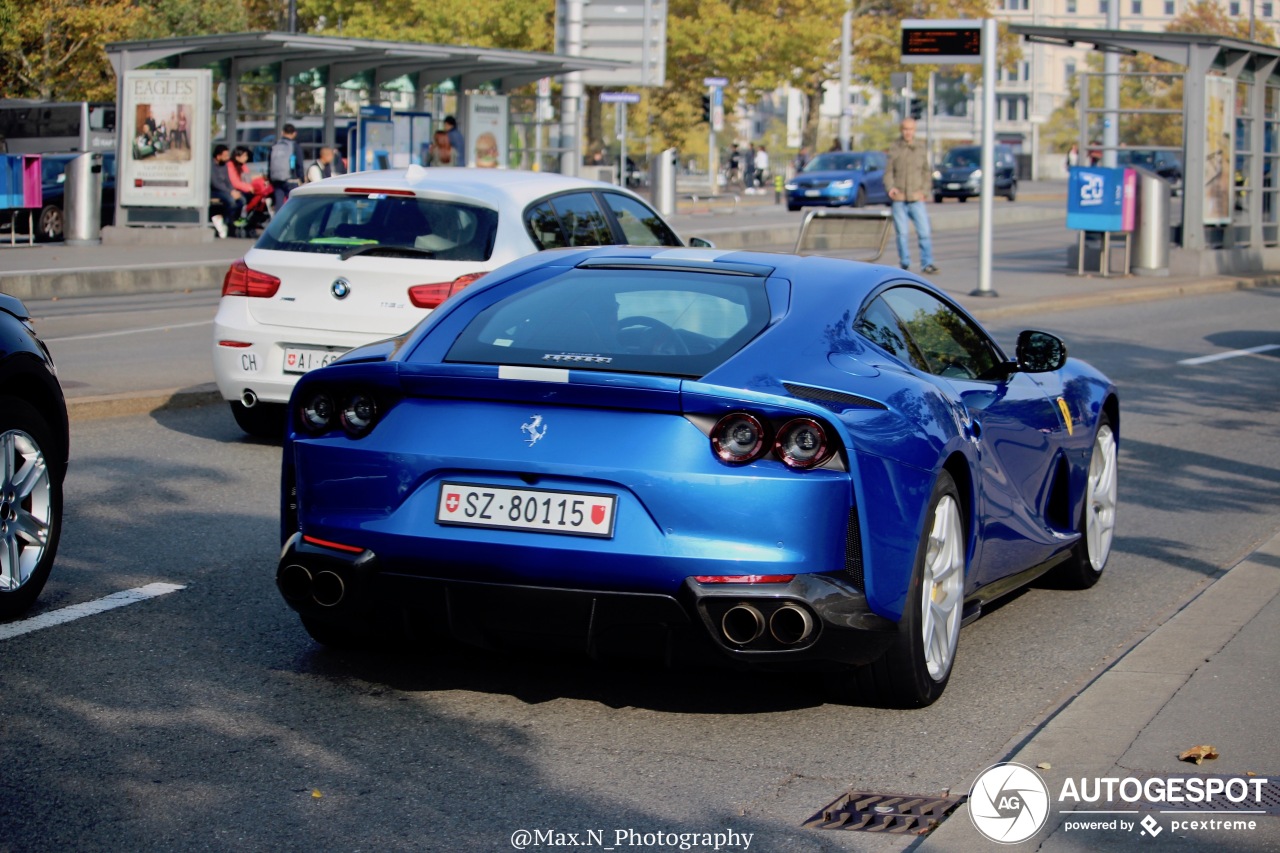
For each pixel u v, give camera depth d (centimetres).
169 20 4753
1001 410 564
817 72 6525
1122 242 2405
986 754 453
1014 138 11919
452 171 958
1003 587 586
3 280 1862
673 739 460
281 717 470
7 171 2414
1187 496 880
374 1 5497
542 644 456
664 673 523
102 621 567
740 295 501
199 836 378
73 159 2500
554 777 426
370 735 456
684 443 437
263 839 378
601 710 484
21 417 564
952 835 380
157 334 1504
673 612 437
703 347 468
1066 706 479
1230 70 2314
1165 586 682
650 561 433
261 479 843
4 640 540
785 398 439
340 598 464
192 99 2550
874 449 448
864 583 446
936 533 488
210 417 1046
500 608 449
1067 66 12925
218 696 488
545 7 5338
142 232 2562
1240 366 1449
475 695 495
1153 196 2256
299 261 890
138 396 1052
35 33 4144
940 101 12975
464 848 376
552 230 922
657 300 501
